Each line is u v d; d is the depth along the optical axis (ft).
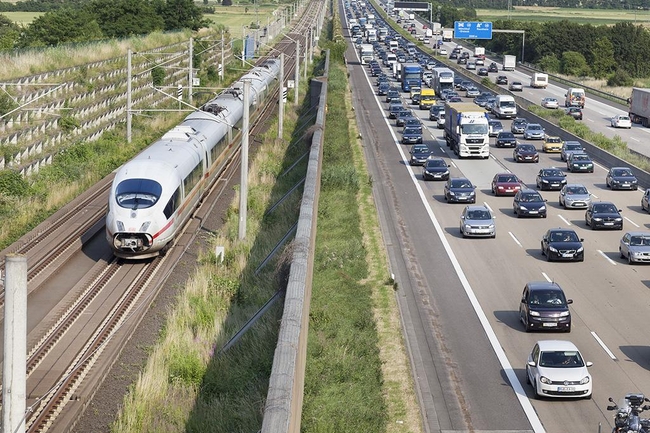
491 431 141.69
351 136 459.73
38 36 582.35
